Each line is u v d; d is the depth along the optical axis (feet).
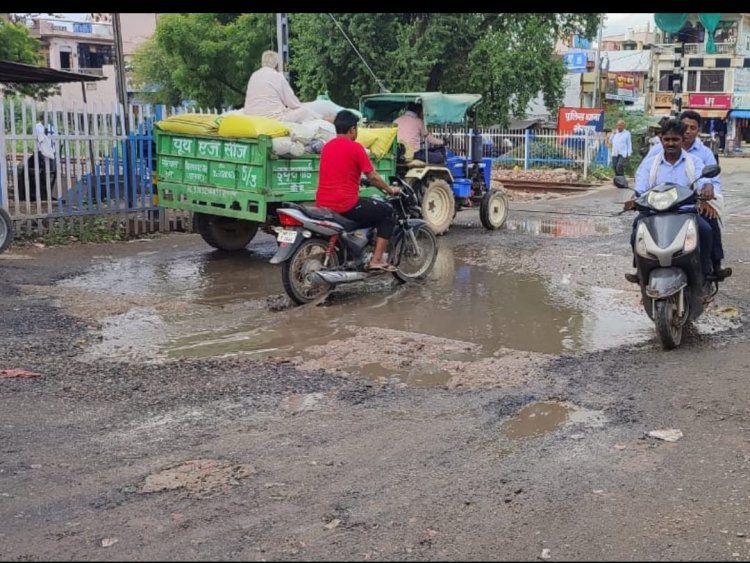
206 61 108.47
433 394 17.29
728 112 176.24
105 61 192.75
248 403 16.70
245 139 31.17
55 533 11.39
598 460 13.82
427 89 88.69
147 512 11.99
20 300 26.02
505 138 94.84
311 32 84.48
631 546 11.03
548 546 11.03
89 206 39.65
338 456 14.01
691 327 23.08
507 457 13.96
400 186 29.07
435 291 28.32
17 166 39.63
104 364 19.35
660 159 22.08
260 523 11.66
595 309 25.52
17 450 14.25
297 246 25.59
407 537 11.27
